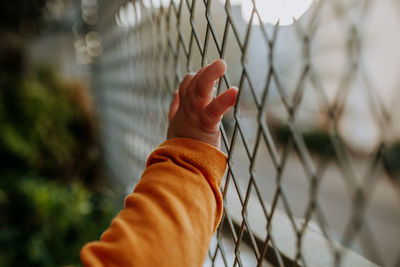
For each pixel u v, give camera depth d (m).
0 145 3.00
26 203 2.34
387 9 3.67
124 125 1.80
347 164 0.36
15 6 4.54
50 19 4.92
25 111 3.35
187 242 0.43
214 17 0.81
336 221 3.78
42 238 1.88
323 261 0.55
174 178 0.47
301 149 0.42
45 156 3.24
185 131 0.51
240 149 7.38
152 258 0.42
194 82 0.49
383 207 4.20
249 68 0.51
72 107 3.60
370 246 0.32
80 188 2.13
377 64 3.85
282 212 0.81
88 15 2.99
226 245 0.87
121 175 2.00
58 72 4.74
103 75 2.58
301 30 0.41
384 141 0.34
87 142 3.49
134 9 1.21
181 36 0.68
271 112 3.42
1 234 2.05
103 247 0.44
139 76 1.31
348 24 0.37
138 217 0.45
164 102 0.94
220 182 0.49
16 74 4.25
